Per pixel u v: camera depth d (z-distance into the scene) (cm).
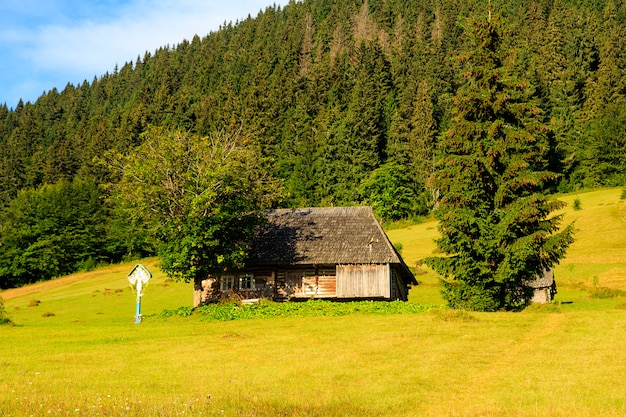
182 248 3991
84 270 10531
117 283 8125
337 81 17075
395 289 4859
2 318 3891
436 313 3347
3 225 10781
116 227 10612
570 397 1709
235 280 4716
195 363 2278
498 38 4022
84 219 10938
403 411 1642
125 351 2566
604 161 11931
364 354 2384
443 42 19162
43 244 10362
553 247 3619
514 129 3812
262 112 15462
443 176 3812
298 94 17312
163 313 4069
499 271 3559
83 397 1719
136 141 15188
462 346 2480
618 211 8706
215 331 3175
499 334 2716
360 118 13500
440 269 3744
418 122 13375
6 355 2497
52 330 3369
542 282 4700
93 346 2723
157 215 4150
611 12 18675
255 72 19025
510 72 3978
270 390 1845
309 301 3950
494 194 3800
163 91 18838
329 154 13125
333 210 5062
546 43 16112
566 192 12012
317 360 2289
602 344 2391
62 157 15075
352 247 4681
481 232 3572
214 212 3959
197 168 4106
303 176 13075
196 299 4462
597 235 7744
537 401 1684
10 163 15538
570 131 12962
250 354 2444
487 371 2073
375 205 11900
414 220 11156
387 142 14375
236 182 4109
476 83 3984
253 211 4441
